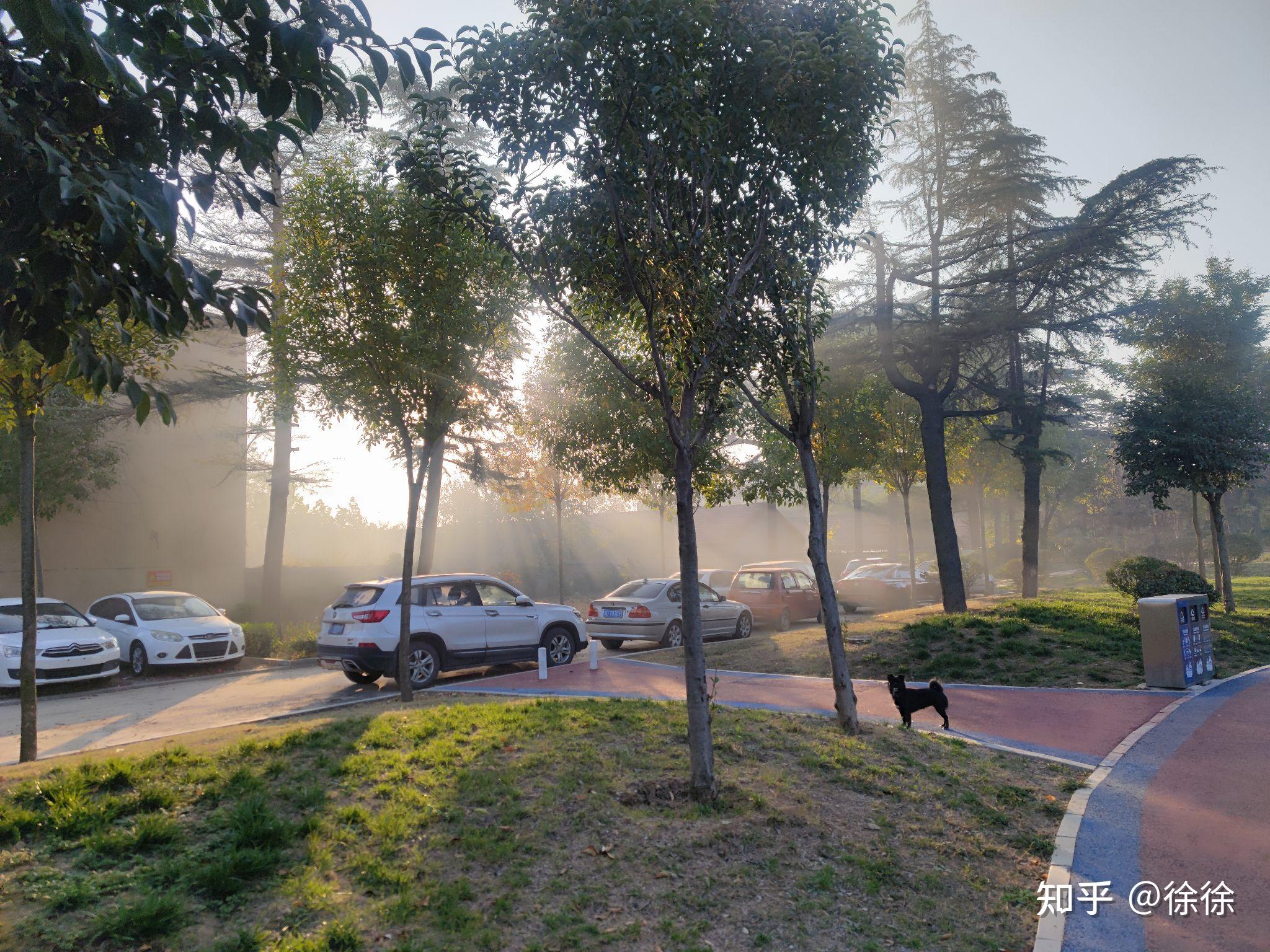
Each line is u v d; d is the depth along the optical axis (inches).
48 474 701.3
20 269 144.4
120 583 871.1
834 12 288.2
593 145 258.5
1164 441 718.5
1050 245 637.3
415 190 275.3
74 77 145.1
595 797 226.7
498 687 498.9
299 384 436.5
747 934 169.2
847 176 298.8
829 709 402.6
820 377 318.3
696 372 256.2
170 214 140.9
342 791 222.2
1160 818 245.3
